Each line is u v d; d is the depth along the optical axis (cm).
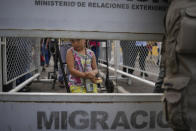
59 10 141
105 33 145
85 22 143
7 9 138
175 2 114
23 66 407
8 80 323
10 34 140
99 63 716
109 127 155
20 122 152
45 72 848
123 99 154
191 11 104
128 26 146
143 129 157
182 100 103
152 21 148
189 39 101
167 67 116
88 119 154
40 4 140
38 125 153
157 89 313
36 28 141
